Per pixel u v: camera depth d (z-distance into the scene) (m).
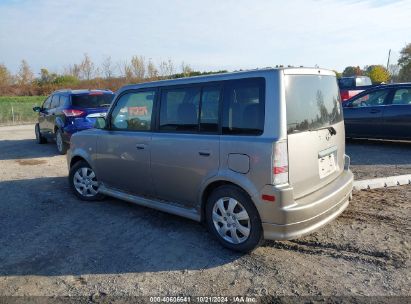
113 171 5.22
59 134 9.98
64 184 6.91
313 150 3.71
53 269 3.68
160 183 4.50
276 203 3.36
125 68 35.47
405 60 54.41
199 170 3.97
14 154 10.60
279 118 3.36
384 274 3.30
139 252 3.96
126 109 4.98
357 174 6.60
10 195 6.30
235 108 3.67
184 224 4.70
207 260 3.72
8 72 48.28
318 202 3.56
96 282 3.41
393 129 8.85
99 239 4.35
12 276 3.57
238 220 3.72
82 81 41.03
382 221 4.43
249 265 3.58
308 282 3.24
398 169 6.84
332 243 3.92
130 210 5.33
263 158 3.38
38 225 4.87
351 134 9.65
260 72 3.55
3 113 23.22
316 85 3.94
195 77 4.12
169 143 4.27
